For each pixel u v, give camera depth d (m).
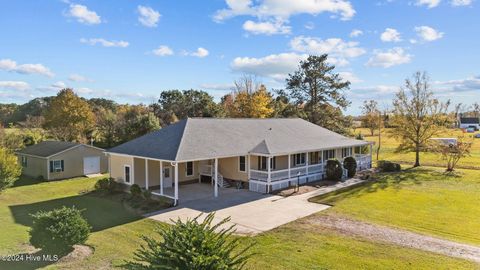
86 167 32.19
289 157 25.70
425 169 34.72
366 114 66.31
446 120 35.28
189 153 20.86
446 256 12.06
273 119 32.78
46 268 10.88
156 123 42.66
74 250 12.41
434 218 17.25
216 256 6.27
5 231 15.28
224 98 71.19
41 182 28.70
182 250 6.25
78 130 46.97
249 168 24.91
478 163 38.47
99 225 16.23
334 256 12.03
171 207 19.56
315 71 50.56
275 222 16.55
